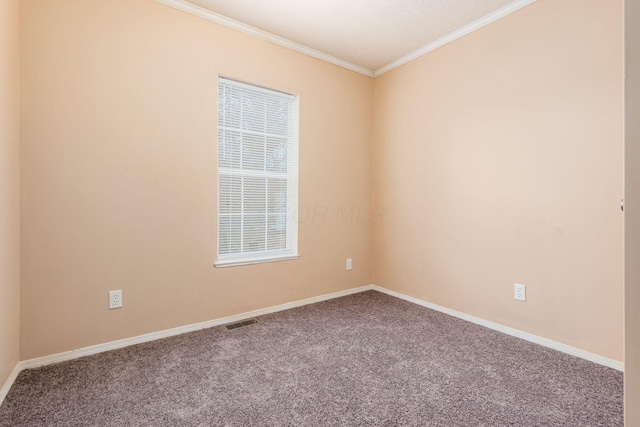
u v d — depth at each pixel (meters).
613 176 1.87
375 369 1.86
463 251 2.68
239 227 2.73
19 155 1.79
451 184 2.76
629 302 0.67
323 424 1.40
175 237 2.34
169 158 2.29
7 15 1.61
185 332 2.38
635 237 0.66
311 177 3.08
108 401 1.55
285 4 2.33
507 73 2.36
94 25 2.01
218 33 2.49
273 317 2.71
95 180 2.03
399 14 2.45
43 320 1.89
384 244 3.45
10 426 1.38
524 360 1.96
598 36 1.91
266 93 2.83
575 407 1.51
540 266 2.20
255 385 1.69
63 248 1.94
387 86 3.38
